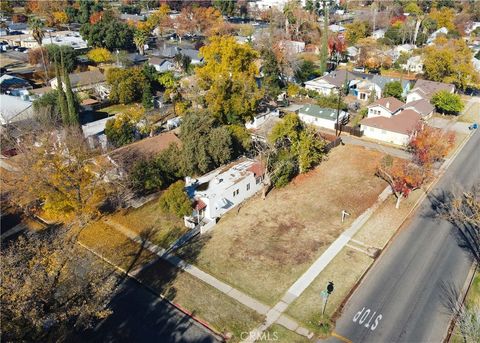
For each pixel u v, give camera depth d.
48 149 43.34
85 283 27.41
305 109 70.19
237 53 70.38
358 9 184.25
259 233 39.84
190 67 97.25
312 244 38.03
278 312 30.41
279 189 48.19
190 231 40.22
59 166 40.22
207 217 42.34
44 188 40.12
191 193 43.53
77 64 102.56
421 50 103.06
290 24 128.62
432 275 33.81
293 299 31.56
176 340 28.19
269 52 81.81
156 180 45.50
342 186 48.41
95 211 42.06
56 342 26.25
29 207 44.00
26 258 26.50
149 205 44.78
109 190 45.44
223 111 60.53
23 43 123.81
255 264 35.56
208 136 49.19
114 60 106.88
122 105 79.12
